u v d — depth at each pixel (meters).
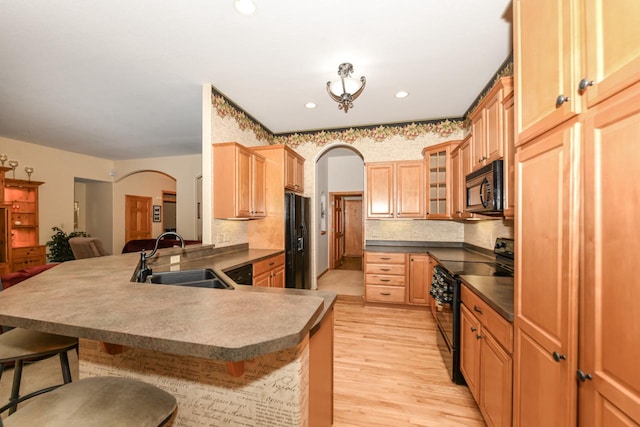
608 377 0.75
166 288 1.25
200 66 2.62
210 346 0.69
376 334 3.07
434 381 2.20
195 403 1.14
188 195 6.50
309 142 4.64
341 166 7.05
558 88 0.95
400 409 1.88
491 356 1.52
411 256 3.78
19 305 1.00
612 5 0.74
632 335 0.68
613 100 0.74
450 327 2.28
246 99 3.38
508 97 1.89
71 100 3.38
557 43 0.96
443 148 3.64
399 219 4.36
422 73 2.77
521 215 1.20
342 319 3.53
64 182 5.94
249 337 0.73
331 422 1.65
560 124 0.95
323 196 6.64
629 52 0.69
